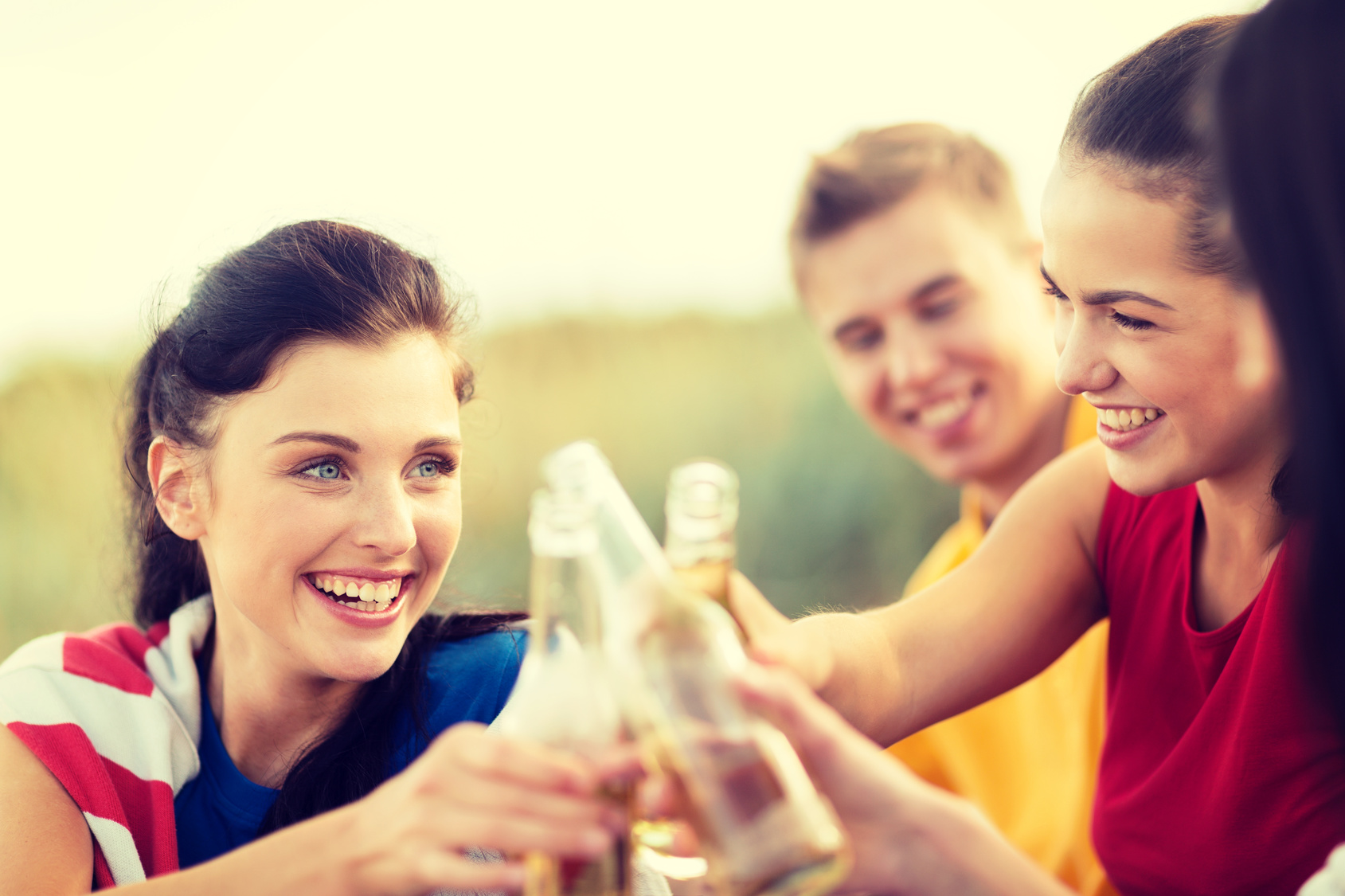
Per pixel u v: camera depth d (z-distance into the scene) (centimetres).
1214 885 114
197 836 127
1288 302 86
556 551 74
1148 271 99
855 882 82
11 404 450
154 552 141
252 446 117
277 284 119
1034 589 130
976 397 213
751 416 560
